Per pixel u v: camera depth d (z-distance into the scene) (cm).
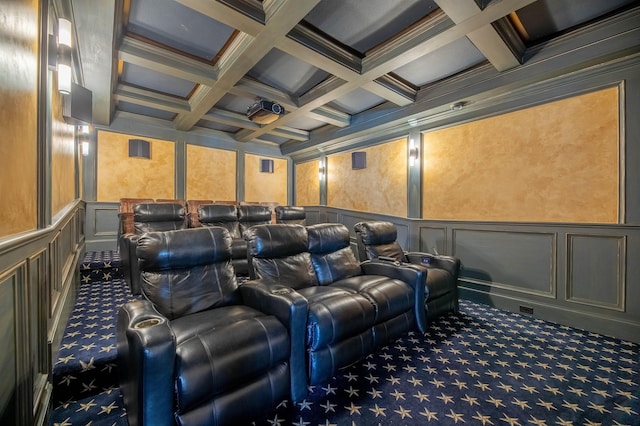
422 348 236
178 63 299
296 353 166
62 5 192
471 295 358
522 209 318
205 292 195
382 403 169
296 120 532
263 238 239
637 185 247
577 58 255
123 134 488
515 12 233
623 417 158
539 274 305
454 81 342
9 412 103
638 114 246
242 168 633
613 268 261
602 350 233
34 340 131
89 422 148
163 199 488
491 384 187
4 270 96
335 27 254
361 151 522
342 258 290
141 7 232
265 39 249
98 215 461
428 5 227
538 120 305
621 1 221
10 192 104
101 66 279
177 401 124
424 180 416
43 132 142
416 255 345
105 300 274
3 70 96
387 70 298
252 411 145
